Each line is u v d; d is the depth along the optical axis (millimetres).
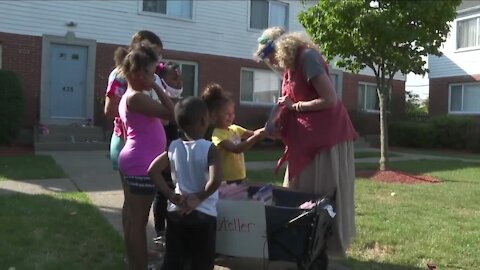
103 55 15789
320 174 4012
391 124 21344
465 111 21984
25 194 7043
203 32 17672
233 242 3717
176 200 3262
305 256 3666
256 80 19016
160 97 3596
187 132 3361
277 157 13391
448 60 22516
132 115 3617
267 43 4113
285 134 4160
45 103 14977
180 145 3348
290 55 3908
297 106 3951
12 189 7516
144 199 3652
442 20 10305
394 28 10062
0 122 13125
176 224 3301
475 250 5039
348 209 4078
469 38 21703
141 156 3590
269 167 11188
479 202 7500
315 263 3912
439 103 23000
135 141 3631
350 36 10453
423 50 10680
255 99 19031
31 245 4691
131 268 3762
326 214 3701
